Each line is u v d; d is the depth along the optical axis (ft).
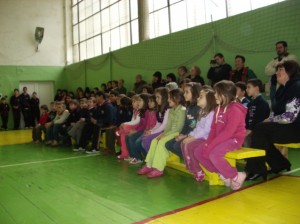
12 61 39.32
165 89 13.23
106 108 17.83
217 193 9.30
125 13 32.27
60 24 42.45
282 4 16.80
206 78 21.25
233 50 19.45
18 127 38.14
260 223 6.98
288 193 8.91
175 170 12.40
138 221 7.43
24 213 8.33
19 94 39.75
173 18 25.26
